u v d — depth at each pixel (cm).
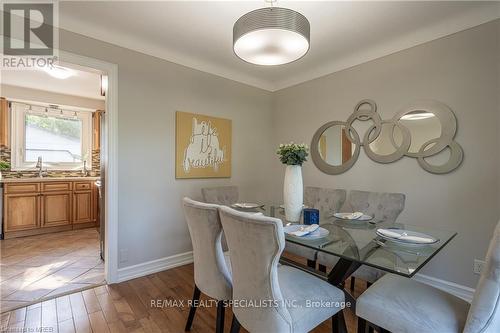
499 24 198
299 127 353
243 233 120
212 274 155
